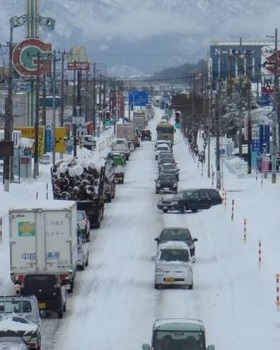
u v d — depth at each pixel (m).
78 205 119.88
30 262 78.88
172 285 82.19
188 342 51.12
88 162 120.69
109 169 152.25
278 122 198.12
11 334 57.09
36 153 174.38
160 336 51.47
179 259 82.69
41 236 79.00
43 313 70.12
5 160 137.50
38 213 79.00
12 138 159.75
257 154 199.62
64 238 79.19
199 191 138.00
